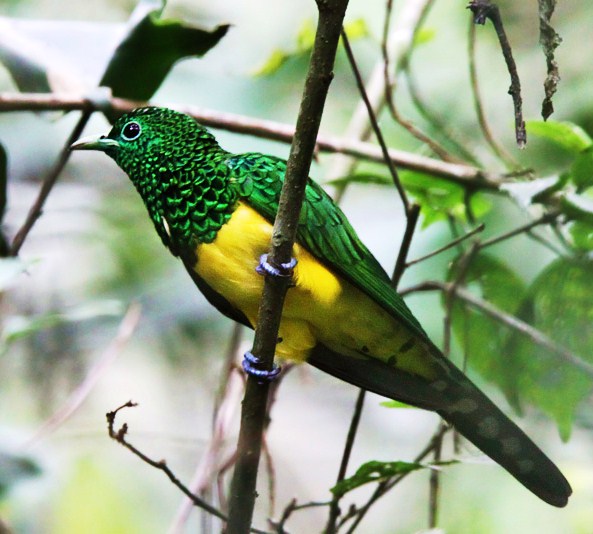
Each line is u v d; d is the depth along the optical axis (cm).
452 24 1382
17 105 884
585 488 1001
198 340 1333
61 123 1376
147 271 1369
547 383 933
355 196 1286
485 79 1352
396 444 1319
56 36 920
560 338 936
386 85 972
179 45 896
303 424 1352
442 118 1280
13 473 878
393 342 818
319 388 1373
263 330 695
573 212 852
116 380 1321
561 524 1167
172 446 1290
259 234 771
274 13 1383
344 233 802
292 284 765
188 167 798
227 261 782
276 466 1316
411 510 1256
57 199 1344
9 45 910
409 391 828
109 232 1363
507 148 1278
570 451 1131
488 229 1182
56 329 1288
